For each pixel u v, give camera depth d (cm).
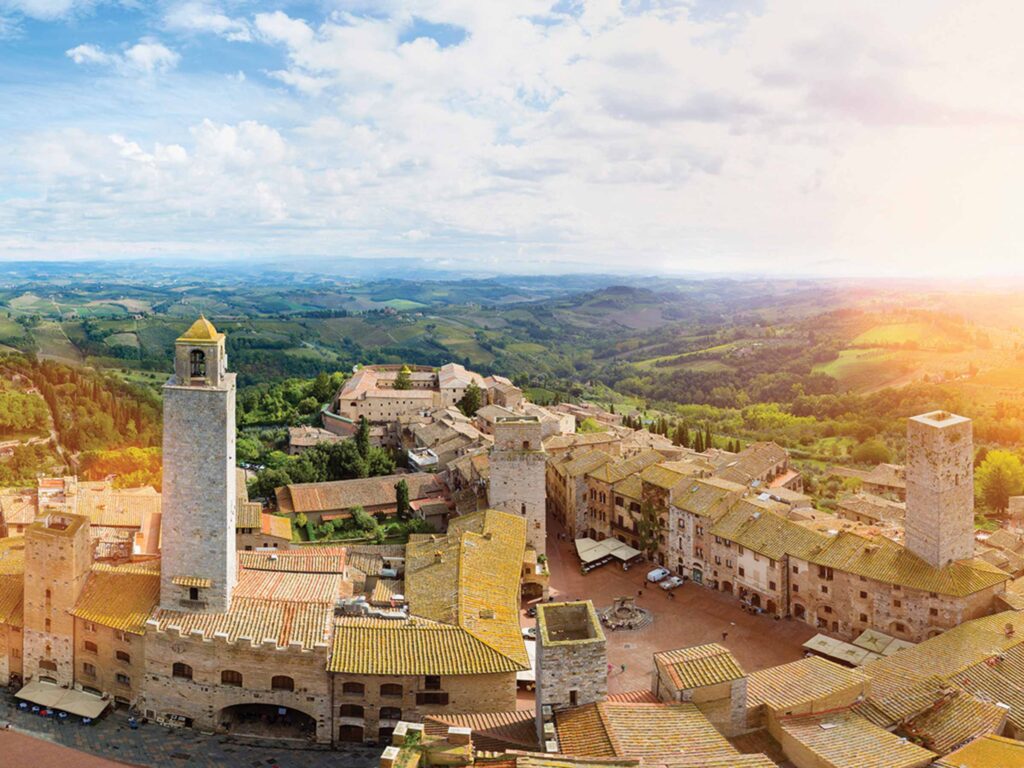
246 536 13238
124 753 7781
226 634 8169
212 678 8238
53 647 8844
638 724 6328
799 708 7100
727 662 7000
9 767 7381
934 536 10094
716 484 13425
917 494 10338
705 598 12269
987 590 9938
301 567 10219
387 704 8112
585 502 15388
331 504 16200
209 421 8338
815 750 6425
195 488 8412
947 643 8844
